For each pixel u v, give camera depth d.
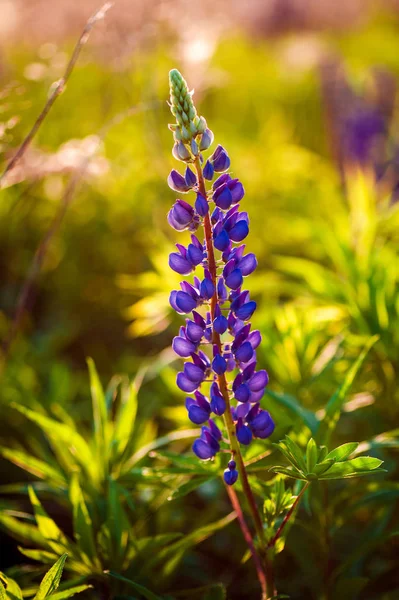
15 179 0.93
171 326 1.22
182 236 1.18
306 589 0.89
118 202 1.42
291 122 2.03
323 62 1.76
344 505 0.89
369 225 1.00
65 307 1.45
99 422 0.83
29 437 1.04
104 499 0.82
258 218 1.46
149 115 1.35
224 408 0.68
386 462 0.88
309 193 1.50
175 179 0.67
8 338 0.96
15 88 0.96
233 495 0.74
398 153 1.46
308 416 0.78
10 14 1.60
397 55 2.50
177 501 0.92
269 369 0.94
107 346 1.39
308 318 0.93
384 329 0.90
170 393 1.06
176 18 1.25
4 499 1.00
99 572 0.77
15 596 0.70
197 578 0.90
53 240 1.41
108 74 1.45
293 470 0.67
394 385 0.90
